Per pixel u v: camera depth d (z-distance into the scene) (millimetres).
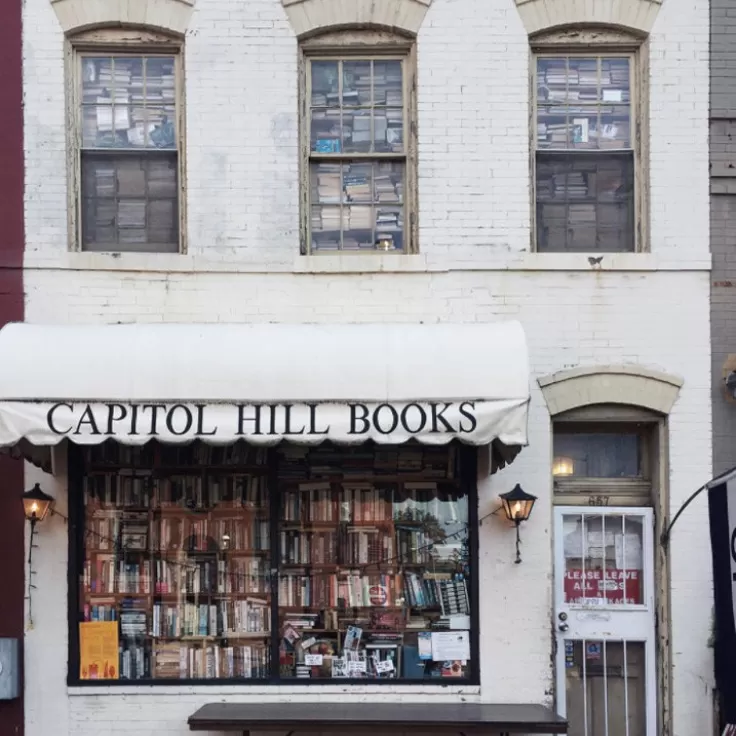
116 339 6953
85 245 7945
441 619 7738
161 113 8016
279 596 7785
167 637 7758
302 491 7883
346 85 8062
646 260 7734
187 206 7828
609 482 7988
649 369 7703
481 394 6770
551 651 7633
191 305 7715
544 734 7570
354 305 7746
